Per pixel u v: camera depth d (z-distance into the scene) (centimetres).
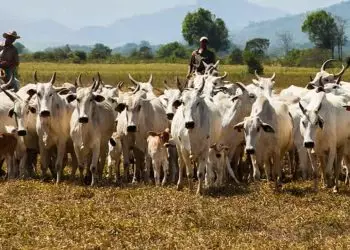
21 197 1511
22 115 1819
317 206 1428
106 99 1888
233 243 1140
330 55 10906
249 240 1164
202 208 1388
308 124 1592
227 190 1625
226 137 1797
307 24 13062
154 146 1747
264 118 1627
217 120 1702
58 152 1781
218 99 1873
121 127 1855
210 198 1511
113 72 6919
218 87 1995
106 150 1853
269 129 1588
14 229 1221
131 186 1684
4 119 1892
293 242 1156
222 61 10075
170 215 1325
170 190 1614
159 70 7569
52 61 11094
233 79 5922
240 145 1839
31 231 1205
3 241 1140
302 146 1825
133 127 1773
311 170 1850
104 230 1212
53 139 1777
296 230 1245
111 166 1984
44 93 1752
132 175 2008
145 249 1098
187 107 1588
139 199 1484
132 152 1973
